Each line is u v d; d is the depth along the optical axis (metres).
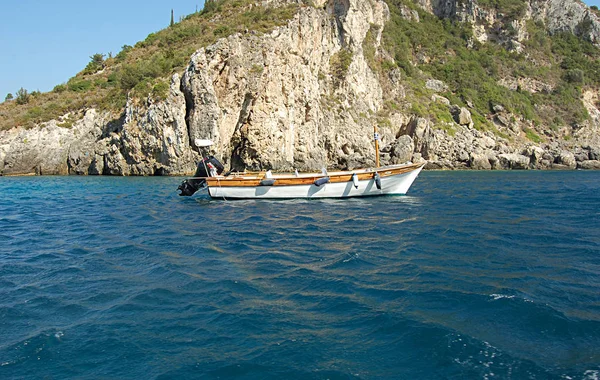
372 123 60.00
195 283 9.14
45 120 54.41
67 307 7.94
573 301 7.95
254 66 46.91
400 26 87.12
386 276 9.55
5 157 51.28
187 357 6.13
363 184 22.30
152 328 7.02
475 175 45.69
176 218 17.94
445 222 16.23
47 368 5.91
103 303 8.11
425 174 47.56
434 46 85.88
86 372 5.81
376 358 6.07
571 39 96.25
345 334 6.76
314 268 10.22
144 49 70.19
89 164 50.59
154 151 45.78
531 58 90.00
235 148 48.75
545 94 82.69
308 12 55.72
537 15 99.31
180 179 40.34
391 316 7.33
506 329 6.84
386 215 17.89
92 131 51.56
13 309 7.88
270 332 6.85
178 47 57.81
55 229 15.87
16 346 6.46
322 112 55.31
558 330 6.77
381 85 68.56
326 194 22.25
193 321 7.26
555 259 10.91
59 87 64.19
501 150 61.97
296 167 51.47
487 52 89.75
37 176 47.81
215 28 60.41
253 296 8.38
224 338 6.66
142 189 31.09
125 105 50.16
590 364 5.80
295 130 51.53
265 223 16.41
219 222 16.80
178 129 44.41
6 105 63.12
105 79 64.88
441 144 59.12
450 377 5.59
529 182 36.06
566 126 77.50
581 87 85.50
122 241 13.52
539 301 7.90
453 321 7.14
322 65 59.69
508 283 8.97
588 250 11.82
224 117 46.00
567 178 41.06
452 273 9.73
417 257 11.14
